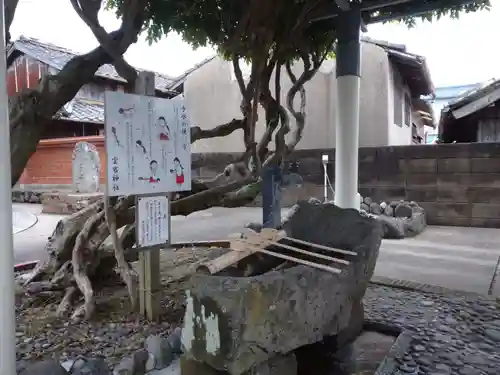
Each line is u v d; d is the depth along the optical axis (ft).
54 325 10.64
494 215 26.48
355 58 18.65
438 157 27.76
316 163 32.24
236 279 6.88
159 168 9.95
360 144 33.96
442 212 27.84
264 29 13.78
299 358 9.18
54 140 47.21
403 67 35.42
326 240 10.31
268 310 6.69
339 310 8.15
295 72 34.58
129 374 7.93
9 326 5.38
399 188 28.94
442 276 15.60
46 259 14.07
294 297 7.02
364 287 9.41
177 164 10.34
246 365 6.56
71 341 9.66
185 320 7.21
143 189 9.65
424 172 28.19
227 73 39.81
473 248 20.56
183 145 10.48
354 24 18.40
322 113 35.32
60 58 48.26
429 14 19.25
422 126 59.77
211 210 36.58
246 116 14.57
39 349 9.21
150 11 14.43
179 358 8.70
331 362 9.11
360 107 33.81
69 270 13.00
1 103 5.24
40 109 10.66
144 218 9.77
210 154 28.84
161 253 19.38
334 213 10.69
